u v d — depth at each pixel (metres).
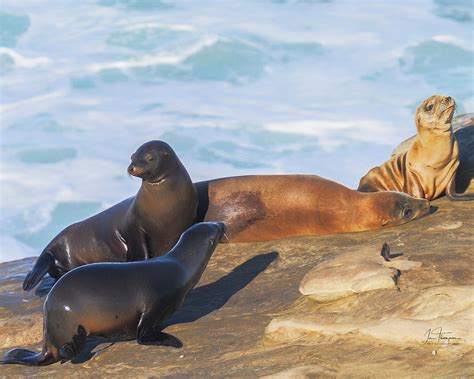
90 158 69.88
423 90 82.19
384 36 95.69
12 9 104.69
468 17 101.44
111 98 82.56
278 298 26.72
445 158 35.44
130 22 99.94
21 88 85.62
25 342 27.06
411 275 23.91
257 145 70.81
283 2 107.56
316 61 90.00
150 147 31.97
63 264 35.00
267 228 34.59
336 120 75.19
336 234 33.81
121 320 24.30
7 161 69.25
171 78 87.19
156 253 33.62
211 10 104.00
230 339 24.08
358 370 20.06
